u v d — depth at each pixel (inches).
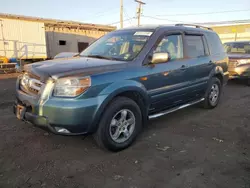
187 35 185.2
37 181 104.7
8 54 704.4
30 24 737.6
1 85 346.3
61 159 124.6
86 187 101.3
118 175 111.0
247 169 117.1
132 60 141.6
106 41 176.2
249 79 353.7
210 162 124.0
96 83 118.3
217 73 215.0
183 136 158.7
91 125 119.2
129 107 135.2
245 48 391.2
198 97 204.5
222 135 161.2
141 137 155.9
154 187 102.0
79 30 1023.6
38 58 773.9
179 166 119.7
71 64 130.7
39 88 119.5
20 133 156.1
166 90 158.9
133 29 174.1
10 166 116.2
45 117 114.9
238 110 223.6
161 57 143.3
